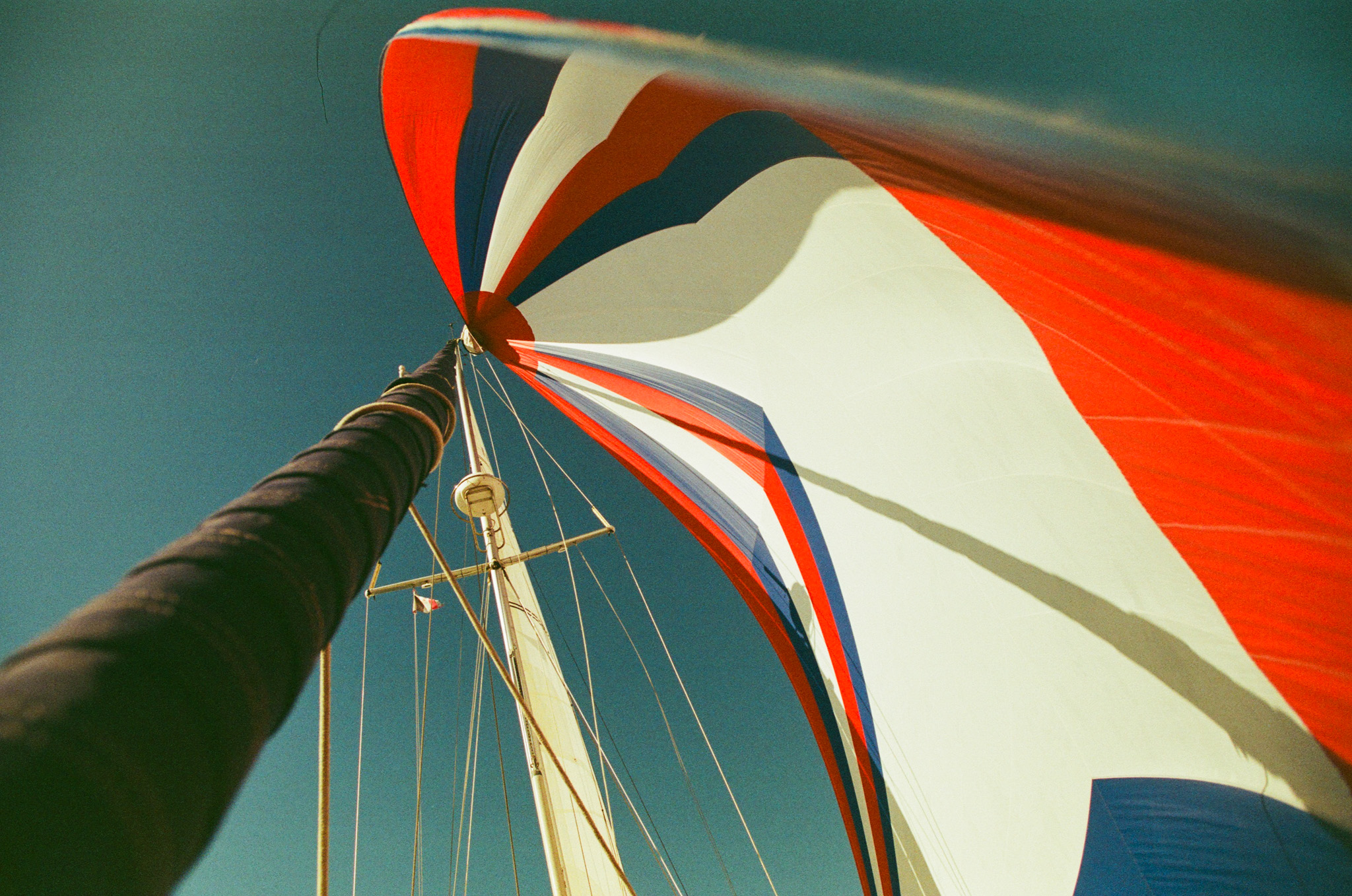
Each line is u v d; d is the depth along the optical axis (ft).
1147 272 13.25
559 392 37.27
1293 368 12.14
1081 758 18.65
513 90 26.43
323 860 10.31
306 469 8.29
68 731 3.99
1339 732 13.91
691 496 34.35
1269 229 9.40
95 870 3.76
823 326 24.11
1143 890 16.97
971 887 21.61
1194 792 16.30
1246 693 15.34
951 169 15.49
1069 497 18.38
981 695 21.34
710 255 26.50
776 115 20.31
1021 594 19.98
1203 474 15.23
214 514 7.05
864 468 24.26
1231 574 15.28
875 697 25.32
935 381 21.27
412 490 10.43
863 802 27.22
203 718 4.86
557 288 32.22
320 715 11.18
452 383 16.76
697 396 29.91
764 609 32.91
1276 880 14.79
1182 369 14.43
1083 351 16.90
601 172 27.30
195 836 4.75
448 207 32.37
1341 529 13.16
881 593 24.45
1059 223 14.11
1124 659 17.58
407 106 29.14
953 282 19.61
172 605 5.29
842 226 21.90
